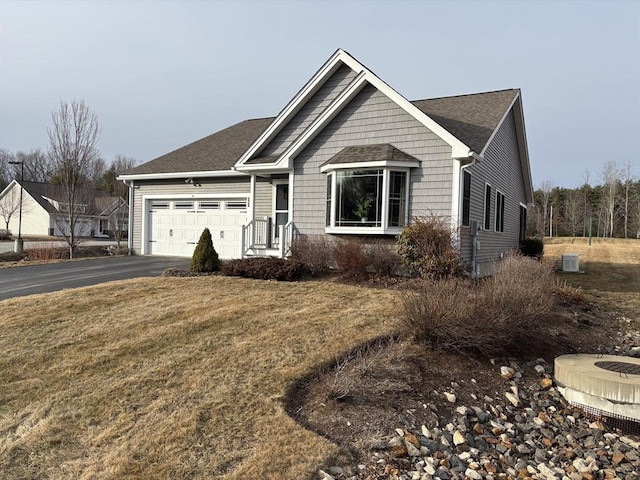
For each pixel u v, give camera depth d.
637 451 4.62
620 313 9.08
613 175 55.44
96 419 4.61
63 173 20.45
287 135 14.55
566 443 4.75
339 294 9.08
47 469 3.89
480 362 6.04
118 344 6.41
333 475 3.75
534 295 6.95
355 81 12.23
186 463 3.84
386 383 5.27
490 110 14.42
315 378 5.39
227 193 17.09
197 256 11.97
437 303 6.22
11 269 14.11
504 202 16.91
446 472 3.97
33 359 6.02
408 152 11.77
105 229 52.41
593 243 40.94
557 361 5.89
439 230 10.24
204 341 6.45
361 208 11.73
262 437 4.18
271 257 12.19
